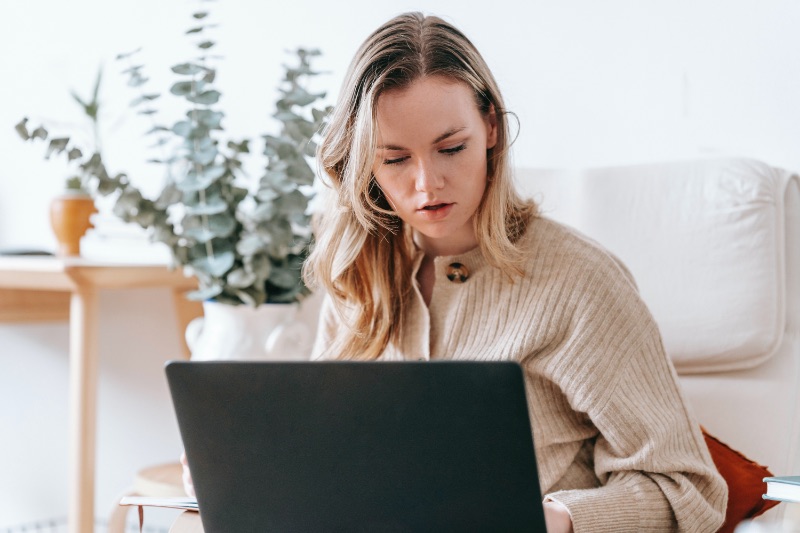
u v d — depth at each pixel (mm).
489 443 817
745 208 1336
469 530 849
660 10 1656
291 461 878
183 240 1789
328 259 1247
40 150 2508
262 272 1667
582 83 1744
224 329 1707
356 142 1098
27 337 2586
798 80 1524
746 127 1581
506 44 1822
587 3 1729
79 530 1861
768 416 1311
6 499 2648
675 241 1383
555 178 1514
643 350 1130
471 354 1175
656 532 1059
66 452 2535
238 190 1714
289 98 1697
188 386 897
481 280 1188
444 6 1888
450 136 1079
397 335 1252
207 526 945
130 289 2389
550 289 1140
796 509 929
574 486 1155
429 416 825
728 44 1591
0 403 2643
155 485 1690
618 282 1144
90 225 2121
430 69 1081
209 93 1680
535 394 1161
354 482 863
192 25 2219
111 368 2436
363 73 1121
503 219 1141
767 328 1310
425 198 1093
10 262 1914
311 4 2039
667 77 1655
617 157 1715
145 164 2303
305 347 1738
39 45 2504
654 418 1099
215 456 910
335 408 848
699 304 1351
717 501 1112
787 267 1356
